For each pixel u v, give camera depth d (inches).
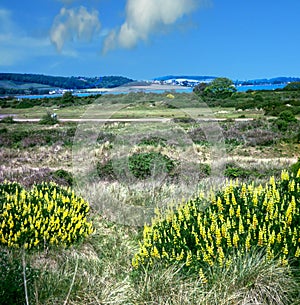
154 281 159.8
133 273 178.7
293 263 159.2
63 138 864.3
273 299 147.7
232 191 199.0
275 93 2263.8
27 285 144.6
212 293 149.5
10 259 170.2
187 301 149.3
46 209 225.8
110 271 190.4
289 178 209.6
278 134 865.5
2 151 727.1
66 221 224.5
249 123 1031.6
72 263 189.6
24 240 196.7
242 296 147.9
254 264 154.6
